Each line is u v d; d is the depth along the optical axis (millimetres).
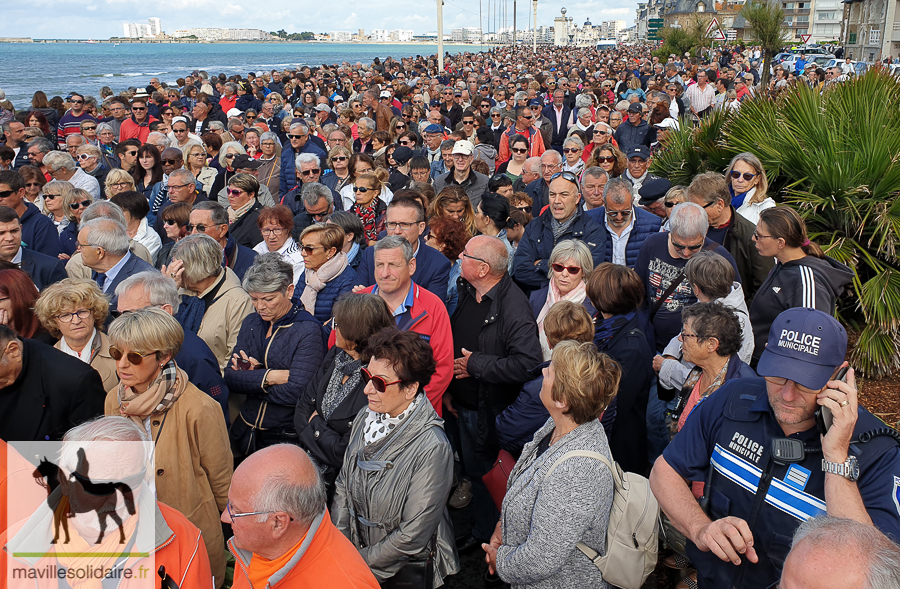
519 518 2668
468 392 4078
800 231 4027
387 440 2889
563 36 122375
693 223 4211
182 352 3467
